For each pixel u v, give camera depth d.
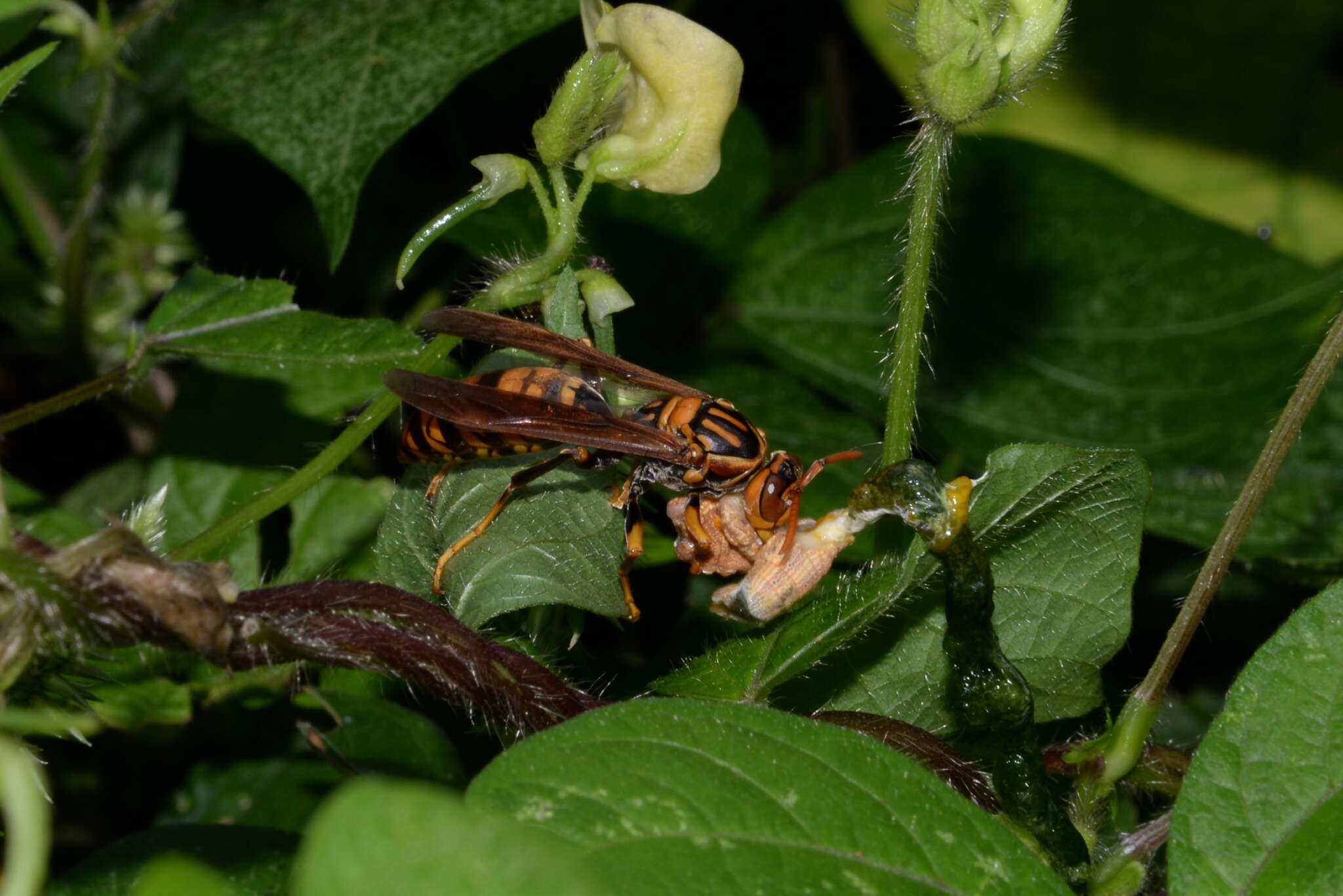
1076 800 0.29
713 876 0.26
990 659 0.28
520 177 0.30
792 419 0.34
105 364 0.34
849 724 0.29
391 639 0.28
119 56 0.34
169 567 0.27
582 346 0.30
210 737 0.31
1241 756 0.28
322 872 0.19
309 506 0.32
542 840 0.19
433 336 0.31
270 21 0.33
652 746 0.27
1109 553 0.29
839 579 0.29
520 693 0.28
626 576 0.30
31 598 0.27
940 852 0.27
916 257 0.29
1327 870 0.27
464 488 0.30
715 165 0.30
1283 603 0.33
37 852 0.24
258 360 0.30
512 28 0.32
